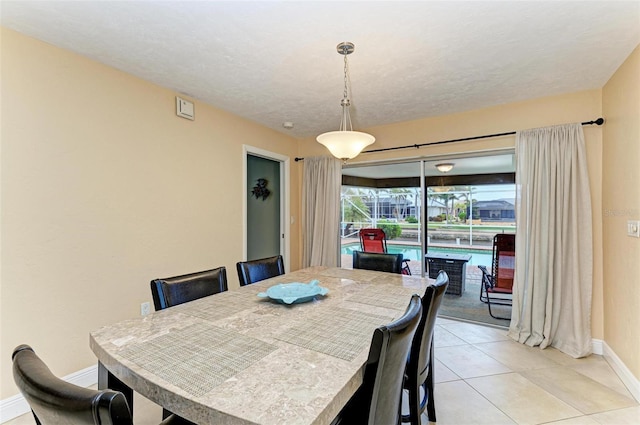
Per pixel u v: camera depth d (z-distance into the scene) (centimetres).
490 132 321
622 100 226
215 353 107
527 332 287
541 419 180
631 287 212
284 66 232
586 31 186
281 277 229
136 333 125
